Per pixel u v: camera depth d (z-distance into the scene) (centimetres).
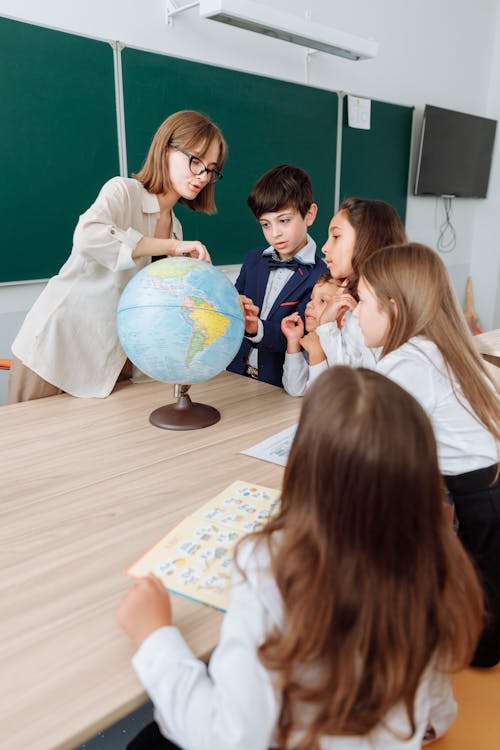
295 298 174
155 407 138
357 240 139
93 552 78
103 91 264
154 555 76
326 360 142
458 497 102
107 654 60
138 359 115
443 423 97
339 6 354
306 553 52
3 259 249
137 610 61
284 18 271
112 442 117
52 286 145
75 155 261
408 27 401
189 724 50
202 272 114
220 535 80
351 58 321
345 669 50
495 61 475
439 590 54
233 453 111
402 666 51
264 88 325
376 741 55
